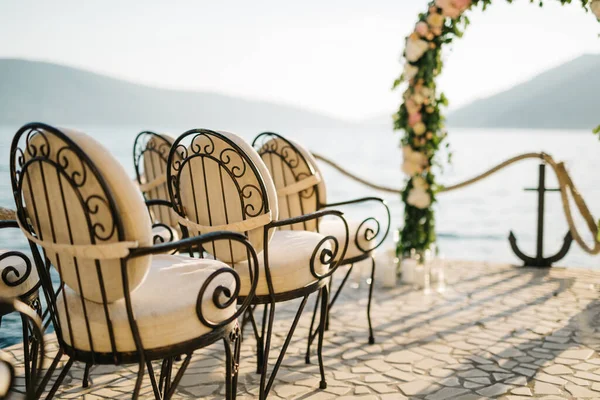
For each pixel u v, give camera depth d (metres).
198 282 1.81
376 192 21.16
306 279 2.34
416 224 4.72
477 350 3.10
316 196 3.08
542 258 5.01
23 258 2.04
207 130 2.12
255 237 2.16
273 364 2.92
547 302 3.97
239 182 2.14
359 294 4.23
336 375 2.79
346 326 3.53
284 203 3.09
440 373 2.80
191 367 2.89
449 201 18.69
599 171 26.36
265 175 2.11
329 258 2.62
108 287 1.58
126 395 2.57
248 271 2.22
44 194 1.60
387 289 4.37
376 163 35.47
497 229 12.78
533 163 36.66
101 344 1.63
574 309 3.80
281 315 3.74
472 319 3.63
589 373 2.77
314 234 2.71
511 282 4.53
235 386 2.03
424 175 4.69
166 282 1.81
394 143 78.38
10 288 2.04
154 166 3.61
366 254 3.14
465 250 10.23
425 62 4.46
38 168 1.57
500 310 3.81
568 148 51.34
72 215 1.56
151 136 3.59
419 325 3.53
